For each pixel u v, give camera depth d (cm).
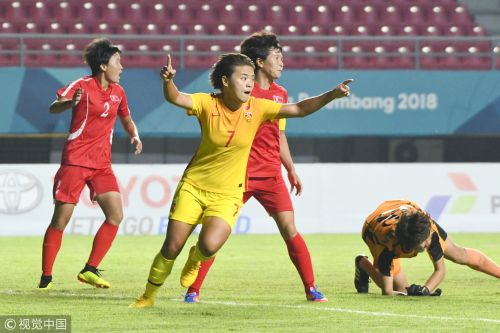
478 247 3844
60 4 5884
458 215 4638
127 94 4981
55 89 4925
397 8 6134
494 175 4666
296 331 1658
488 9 6225
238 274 2823
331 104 5081
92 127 2409
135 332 1648
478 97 5175
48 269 2405
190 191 1861
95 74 2411
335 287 2488
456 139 5697
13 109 4894
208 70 5028
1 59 5550
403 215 2102
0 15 5819
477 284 2553
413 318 1825
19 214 4328
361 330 1672
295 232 2097
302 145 5669
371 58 5819
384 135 5169
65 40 5700
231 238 4250
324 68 5712
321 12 6075
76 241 4056
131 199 4431
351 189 4603
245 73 1814
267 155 2073
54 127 4925
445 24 6084
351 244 3984
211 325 1725
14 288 2412
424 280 2708
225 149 1839
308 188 4572
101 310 1928
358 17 6100
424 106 5144
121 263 3169
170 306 1997
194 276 2036
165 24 5875
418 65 5184
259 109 1859
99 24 5825
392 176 4619
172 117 5006
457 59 5906
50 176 4362
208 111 1831
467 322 1775
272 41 2112
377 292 2350
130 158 5441
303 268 2097
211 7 6009
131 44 5716
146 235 4397
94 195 2447
